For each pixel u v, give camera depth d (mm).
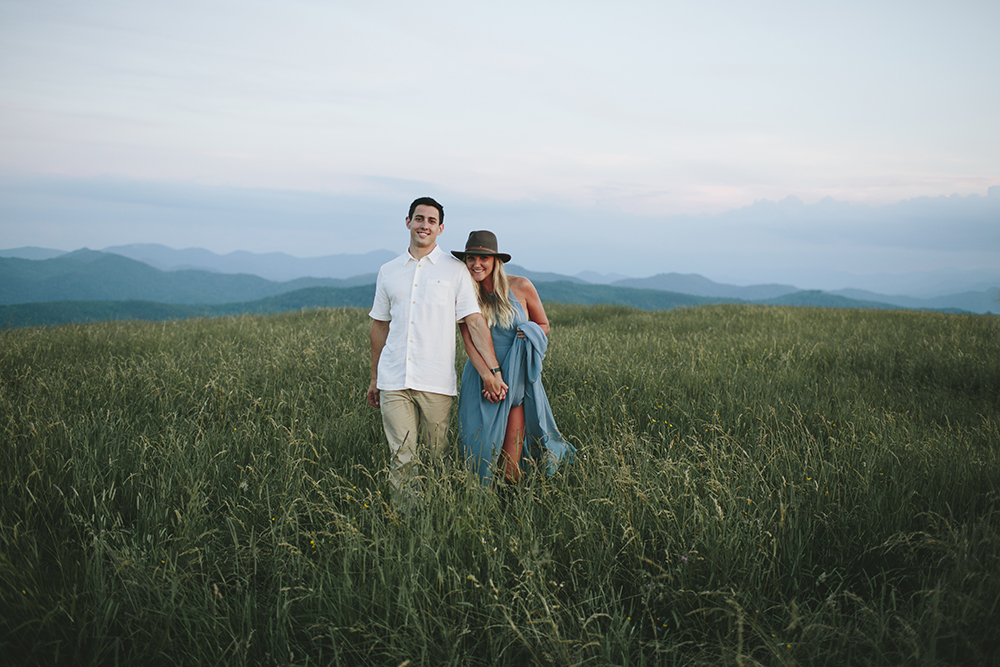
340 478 2885
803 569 2398
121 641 2010
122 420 4016
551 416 3520
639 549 2391
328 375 5586
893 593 2080
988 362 6590
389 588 2107
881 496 2773
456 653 1900
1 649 1927
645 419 4324
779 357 7105
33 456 3180
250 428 3871
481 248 3197
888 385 5789
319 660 1951
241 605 2125
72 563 2350
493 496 2713
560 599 2238
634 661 1984
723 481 2904
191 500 2623
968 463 3266
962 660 1887
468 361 3410
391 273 3217
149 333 8781
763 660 1921
